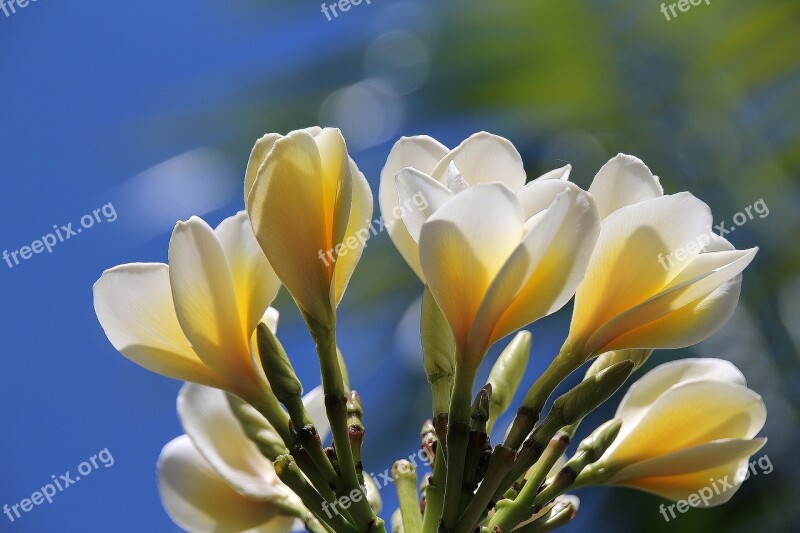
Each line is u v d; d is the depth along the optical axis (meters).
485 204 0.80
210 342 0.83
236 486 0.85
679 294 0.82
